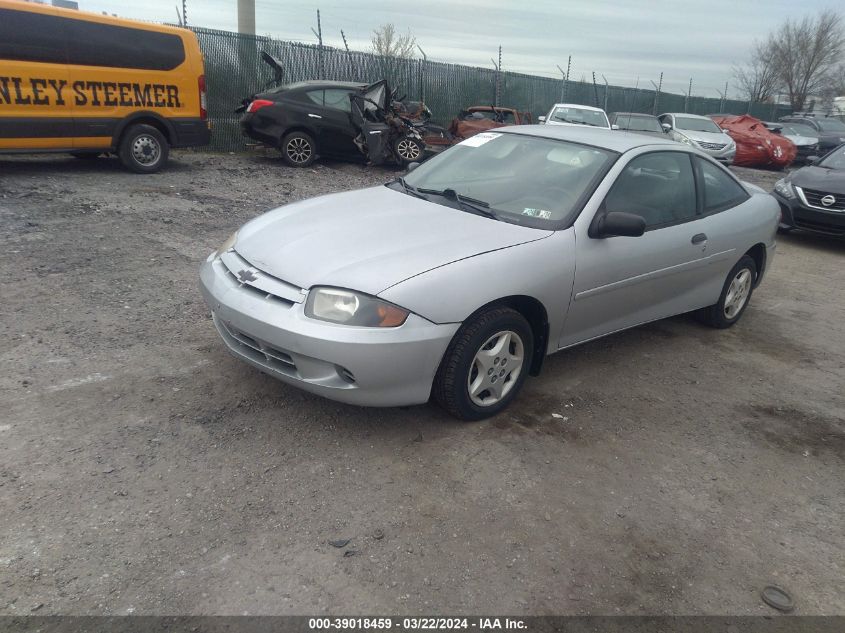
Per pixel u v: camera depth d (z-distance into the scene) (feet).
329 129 40.40
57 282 16.87
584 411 12.80
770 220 18.17
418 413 12.02
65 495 9.03
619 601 8.11
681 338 17.35
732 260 16.93
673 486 10.60
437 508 9.48
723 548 9.24
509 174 14.14
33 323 14.32
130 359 13.10
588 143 14.55
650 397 13.70
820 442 12.45
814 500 10.59
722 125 67.56
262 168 38.70
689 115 63.52
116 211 24.64
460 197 13.52
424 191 14.24
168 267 18.92
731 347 16.99
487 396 12.03
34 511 8.68
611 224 12.49
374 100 41.50
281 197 30.42
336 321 10.01
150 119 32.50
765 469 11.36
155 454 10.14
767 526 9.82
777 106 119.44
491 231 12.02
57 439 10.25
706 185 16.28
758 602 8.30
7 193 25.64
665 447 11.76
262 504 9.24
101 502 8.97
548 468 10.73
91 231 21.71
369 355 9.96
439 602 7.84
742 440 12.28
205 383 12.42
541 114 73.51
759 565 8.96
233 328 11.22
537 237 12.08
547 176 13.78
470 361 11.13
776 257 28.22
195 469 9.87
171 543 8.37
